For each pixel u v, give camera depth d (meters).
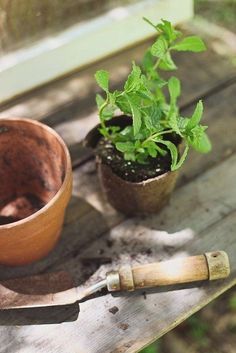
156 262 0.76
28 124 0.75
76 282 0.76
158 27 0.74
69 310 0.74
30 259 0.76
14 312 0.74
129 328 0.73
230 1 1.22
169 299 0.74
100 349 0.71
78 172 0.85
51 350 0.71
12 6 0.84
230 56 0.98
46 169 0.78
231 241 0.78
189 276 0.73
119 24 0.94
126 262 0.77
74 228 0.80
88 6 0.91
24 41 0.88
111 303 0.74
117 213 0.81
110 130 0.80
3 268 0.77
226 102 0.92
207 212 0.81
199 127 0.70
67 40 0.91
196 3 1.22
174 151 0.70
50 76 0.93
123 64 0.97
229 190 0.83
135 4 0.94
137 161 0.77
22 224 0.69
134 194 0.76
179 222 0.80
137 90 0.69
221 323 0.92
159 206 0.80
